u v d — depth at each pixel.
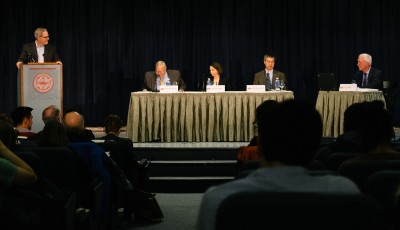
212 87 8.44
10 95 11.12
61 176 3.97
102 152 4.46
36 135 5.77
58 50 11.09
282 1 11.16
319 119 1.71
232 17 11.16
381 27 11.14
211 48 11.16
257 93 8.37
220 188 1.64
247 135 8.42
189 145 8.02
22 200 2.86
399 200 1.88
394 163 2.58
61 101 8.49
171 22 11.14
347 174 2.59
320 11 11.16
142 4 11.13
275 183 1.65
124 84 11.16
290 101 1.72
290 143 1.67
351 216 1.52
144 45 11.16
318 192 1.58
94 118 11.16
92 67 11.15
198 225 1.64
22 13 11.04
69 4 11.08
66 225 3.09
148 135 8.40
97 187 4.18
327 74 8.55
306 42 11.16
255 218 1.53
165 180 7.46
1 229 2.82
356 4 11.14
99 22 11.13
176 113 8.37
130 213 5.70
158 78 9.44
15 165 2.90
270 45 11.17
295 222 1.53
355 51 11.16
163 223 5.68
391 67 11.15
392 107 9.00
